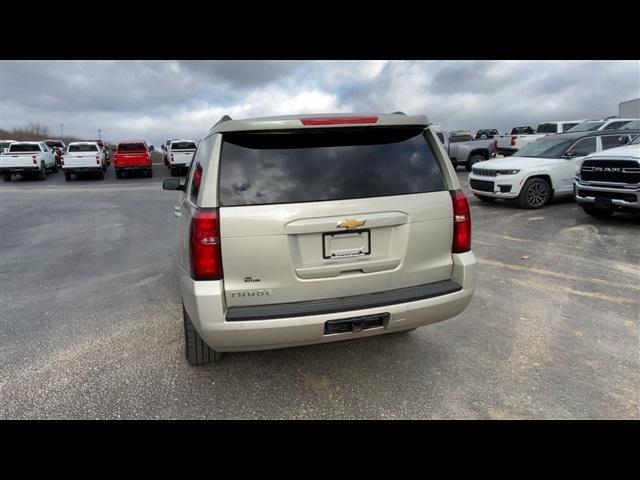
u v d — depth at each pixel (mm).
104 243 8430
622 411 2752
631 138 10367
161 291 5312
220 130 2666
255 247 2561
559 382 3084
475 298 4750
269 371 3324
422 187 2898
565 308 4406
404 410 2820
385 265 2807
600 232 7504
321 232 2645
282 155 2711
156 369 3393
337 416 2783
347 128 2789
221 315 2537
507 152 19906
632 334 3799
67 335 4070
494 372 3238
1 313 4684
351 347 3666
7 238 9180
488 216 9547
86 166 23875
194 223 2549
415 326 2898
